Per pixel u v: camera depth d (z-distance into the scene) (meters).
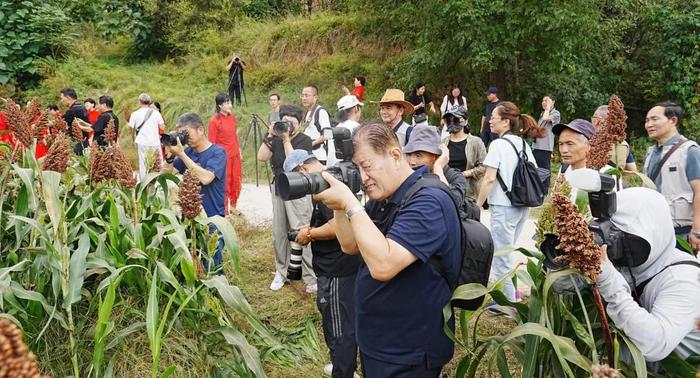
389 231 2.20
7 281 2.79
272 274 5.28
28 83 15.71
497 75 13.20
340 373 3.30
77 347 3.01
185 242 3.10
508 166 4.19
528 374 2.22
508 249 2.47
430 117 12.91
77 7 18.75
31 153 3.12
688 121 11.72
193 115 4.23
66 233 2.94
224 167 4.27
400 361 2.29
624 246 2.12
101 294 3.22
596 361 2.08
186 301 2.80
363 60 15.23
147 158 3.70
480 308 2.57
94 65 16.88
